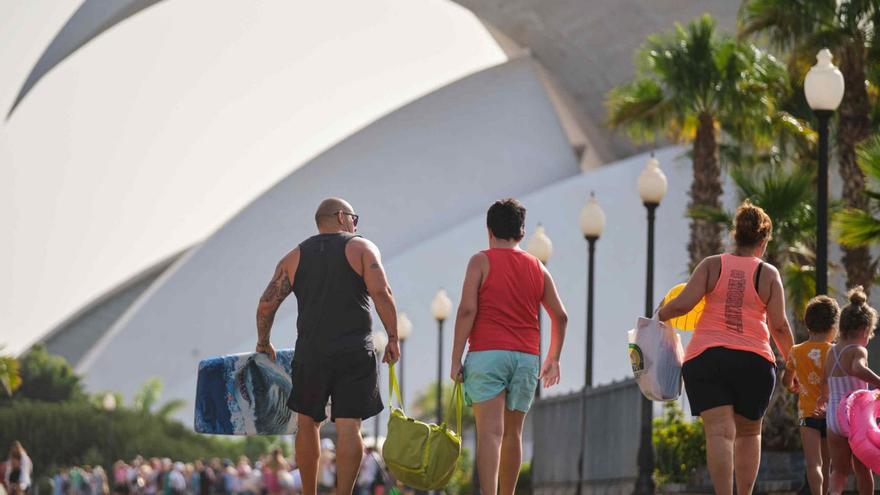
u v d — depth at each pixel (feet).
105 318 590.96
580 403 195.21
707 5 476.54
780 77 204.23
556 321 75.31
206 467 361.51
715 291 71.72
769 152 230.48
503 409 73.77
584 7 494.59
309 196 541.34
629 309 485.15
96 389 538.88
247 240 539.70
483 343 73.51
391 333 71.72
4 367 354.13
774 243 164.14
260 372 76.59
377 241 530.68
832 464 84.02
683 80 202.90
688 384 71.72
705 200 205.16
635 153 544.62
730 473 69.82
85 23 451.12
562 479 207.00
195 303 538.06
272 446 542.98
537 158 542.98
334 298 71.36
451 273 513.86
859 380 82.38
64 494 390.83
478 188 539.29
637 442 158.10
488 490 72.28
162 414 525.34
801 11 175.73
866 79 181.16
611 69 506.48
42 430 464.24
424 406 495.82
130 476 392.27
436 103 544.62
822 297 86.58
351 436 70.49
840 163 173.37
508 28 520.42
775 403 166.71
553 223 493.36
